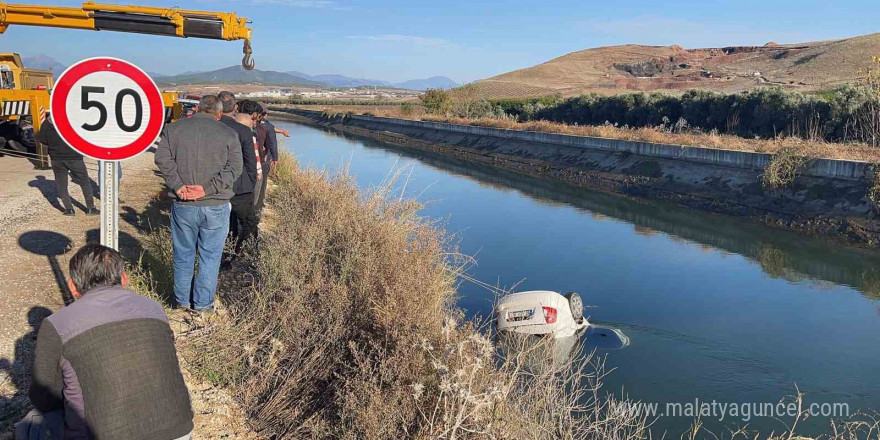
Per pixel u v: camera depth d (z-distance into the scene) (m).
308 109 101.38
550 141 35.66
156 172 14.06
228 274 6.94
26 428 2.87
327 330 5.21
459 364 4.25
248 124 7.34
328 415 4.52
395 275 5.60
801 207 19.56
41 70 18.38
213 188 5.29
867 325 10.23
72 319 2.76
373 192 9.05
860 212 17.92
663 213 21.50
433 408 4.13
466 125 47.69
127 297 2.95
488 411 4.14
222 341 5.15
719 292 12.01
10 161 14.16
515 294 8.80
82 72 4.15
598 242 16.23
